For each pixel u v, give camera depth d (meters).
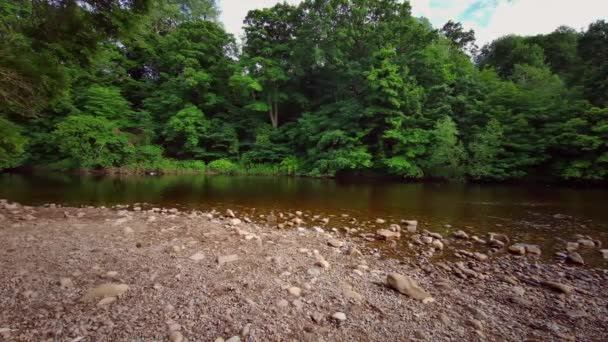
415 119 18.89
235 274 3.58
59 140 20.73
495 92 19.53
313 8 23.53
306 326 2.54
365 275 3.93
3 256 3.82
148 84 27.50
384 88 18.19
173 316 2.55
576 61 20.53
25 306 2.60
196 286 3.17
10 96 4.64
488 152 17.34
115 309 2.62
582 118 15.89
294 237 5.79
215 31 27.02
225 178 19.78
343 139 19.59
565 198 11.74
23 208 7.61
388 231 6.31
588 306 3.29
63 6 4.62
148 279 3.30
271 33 26.06
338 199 11.32
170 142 25.94
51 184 14.38
